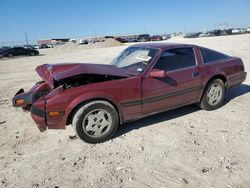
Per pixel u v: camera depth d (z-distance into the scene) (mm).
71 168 3523
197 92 5016
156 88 4441
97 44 48438
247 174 3193
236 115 5098
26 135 4645
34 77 11828
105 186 3115
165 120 4988
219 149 3811
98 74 4047
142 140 4223
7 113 5934
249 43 21875
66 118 3900
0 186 3203
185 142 4078
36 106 3896
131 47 5434
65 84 4199
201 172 3275
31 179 3322
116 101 4121
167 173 3295
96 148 4035
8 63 22672
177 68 4746
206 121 4859
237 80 5664
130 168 3453
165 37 81312
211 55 5332
